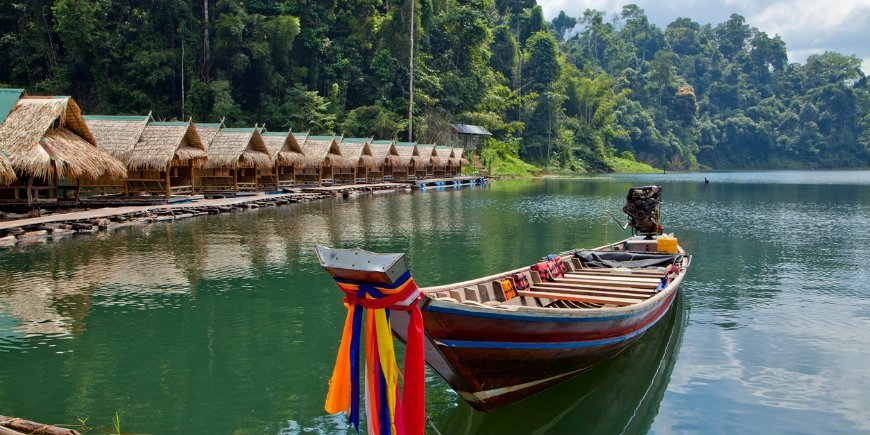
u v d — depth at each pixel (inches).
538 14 4045.3
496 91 3341.5
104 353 366.9
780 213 1189.7
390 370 224.7
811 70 5565.9
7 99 864.9
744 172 4387.3
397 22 2738.7
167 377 332.8
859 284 552.4
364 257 221.3
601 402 308.7
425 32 2945.4
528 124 3540.8
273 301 481.1
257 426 279.4
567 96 3754.9
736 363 355.6
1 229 738.2
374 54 2723.9
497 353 263.1
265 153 1349.7
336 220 994.1
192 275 565.9
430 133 2706.7
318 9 2596.0
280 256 660.7
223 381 328.8
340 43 2664.9
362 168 1908.2
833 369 344.5
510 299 365.1
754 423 282.4
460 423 286.4
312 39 2437.3
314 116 2293.3
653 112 4734.3
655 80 5049.2
